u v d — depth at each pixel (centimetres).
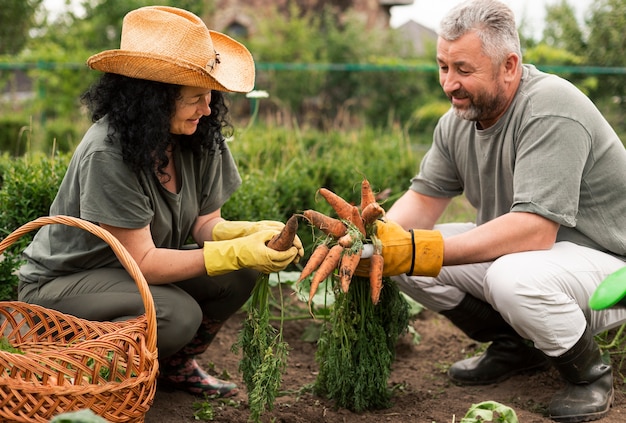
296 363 407
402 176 643
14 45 1647
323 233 314
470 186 364
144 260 301
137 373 264
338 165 598
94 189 291
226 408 338
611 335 409
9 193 409
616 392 346
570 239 338
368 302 325
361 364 326
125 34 299
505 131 335
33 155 505
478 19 317
